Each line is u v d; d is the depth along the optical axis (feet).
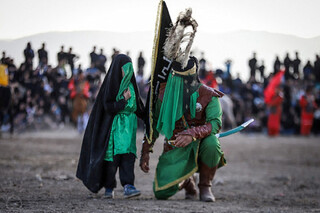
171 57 22.66
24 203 21.49
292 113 88.38
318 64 87.20
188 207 21.71
